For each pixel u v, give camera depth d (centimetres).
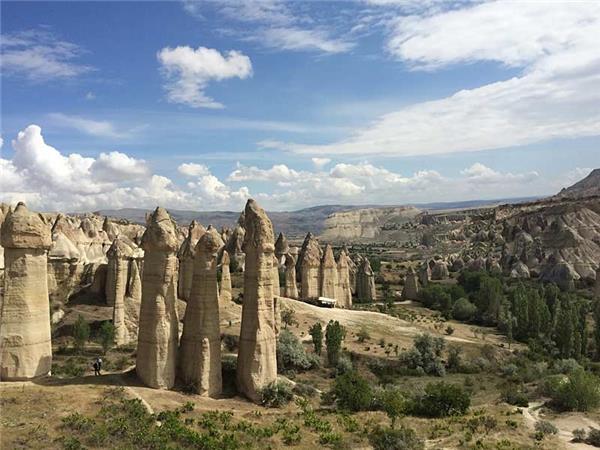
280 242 13538
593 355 9800
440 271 18500
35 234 4269
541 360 9038
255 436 3819
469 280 15688
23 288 4231
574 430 5253
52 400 3819
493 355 8956
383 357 8169
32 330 4253
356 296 14400
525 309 11162
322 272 11869
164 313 4494
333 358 7419
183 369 4681
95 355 6600
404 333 9969
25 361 4194
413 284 14975
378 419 4781
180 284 8925
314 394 5497
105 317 7675
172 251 4581
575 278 16138
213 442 3469
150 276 4541
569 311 10106
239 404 4588
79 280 8600
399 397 5303
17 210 4269
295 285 11325
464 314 12875
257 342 4781
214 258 4753
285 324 8944
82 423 3425
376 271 18912
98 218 13025
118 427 3453
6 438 3125
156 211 4597
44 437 3194
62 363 6062
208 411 4194
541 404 6450
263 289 4875
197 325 4662
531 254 18400
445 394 5431
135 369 4694
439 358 8262
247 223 4981
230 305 8775
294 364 6988
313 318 9606
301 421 4362
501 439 4638
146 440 3328
